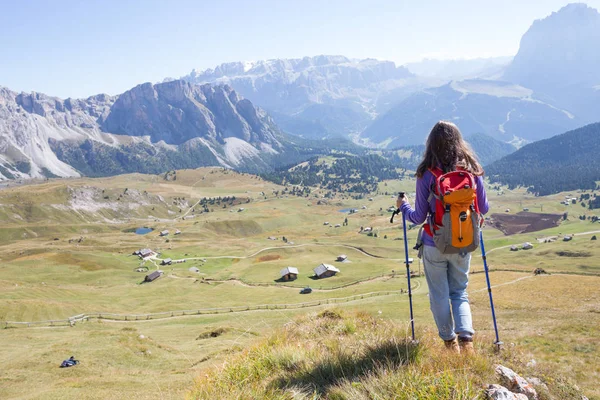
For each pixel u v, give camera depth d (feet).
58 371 105.09
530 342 83.25
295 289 365.61
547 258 549.95
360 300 271.69
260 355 20.93
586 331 97.55
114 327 229.25
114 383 74.13
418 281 336.70
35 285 395.14
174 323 238.48
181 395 23.72
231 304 303.89
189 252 620.08
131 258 581.94
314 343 24.02
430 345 19.22
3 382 96.94
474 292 255.70
